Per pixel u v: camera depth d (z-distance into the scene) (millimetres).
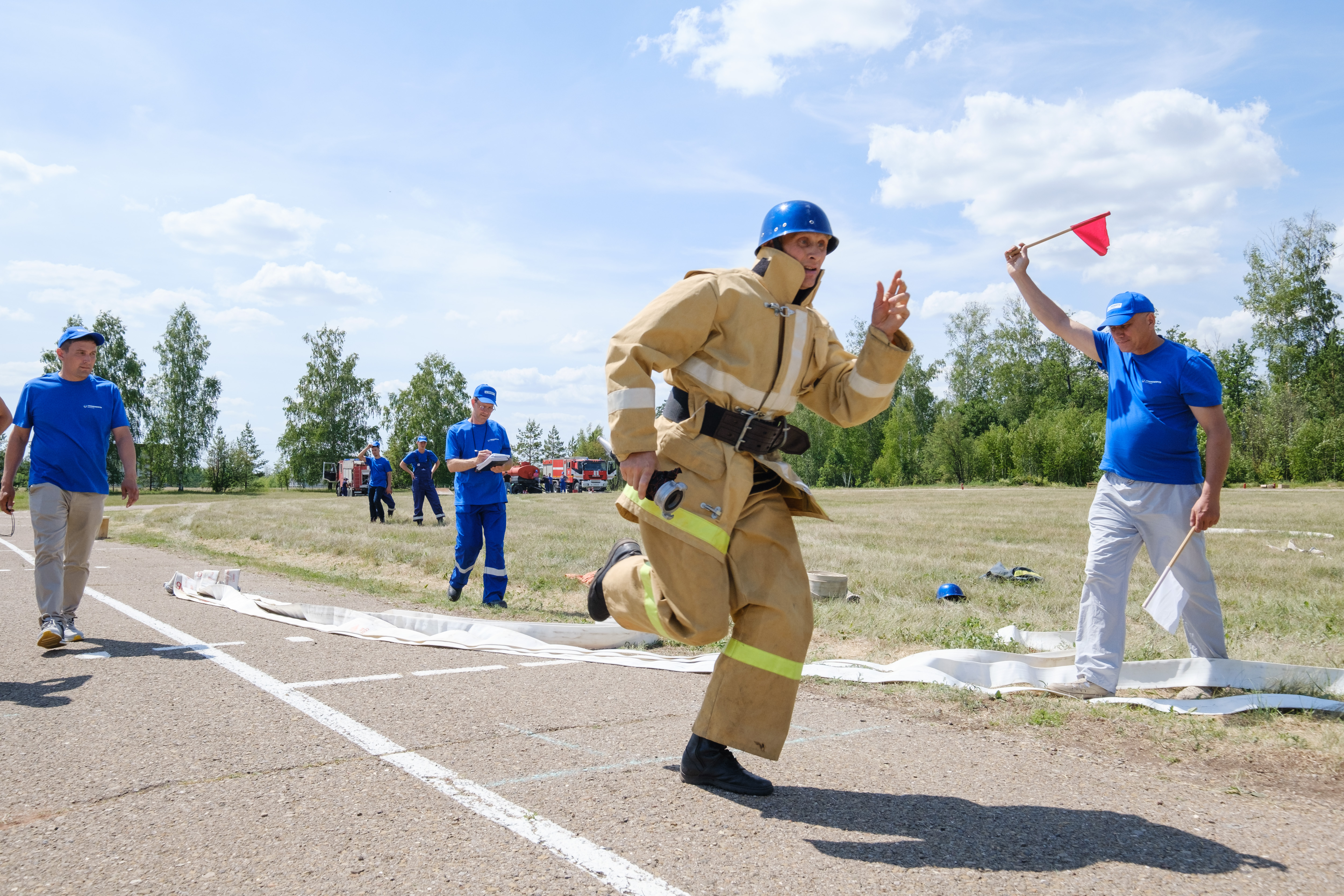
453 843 2430
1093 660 4398
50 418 5285
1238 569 9984
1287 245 59906
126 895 2104
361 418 74500
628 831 2539
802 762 3299
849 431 79062
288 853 2346
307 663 4848
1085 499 35219
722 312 2793
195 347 69500
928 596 7848
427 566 10117
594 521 18703
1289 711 4086
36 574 5160
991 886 2242
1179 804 2893
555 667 4902
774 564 2854
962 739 3658
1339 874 2346
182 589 7570
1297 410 53656
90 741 3342
